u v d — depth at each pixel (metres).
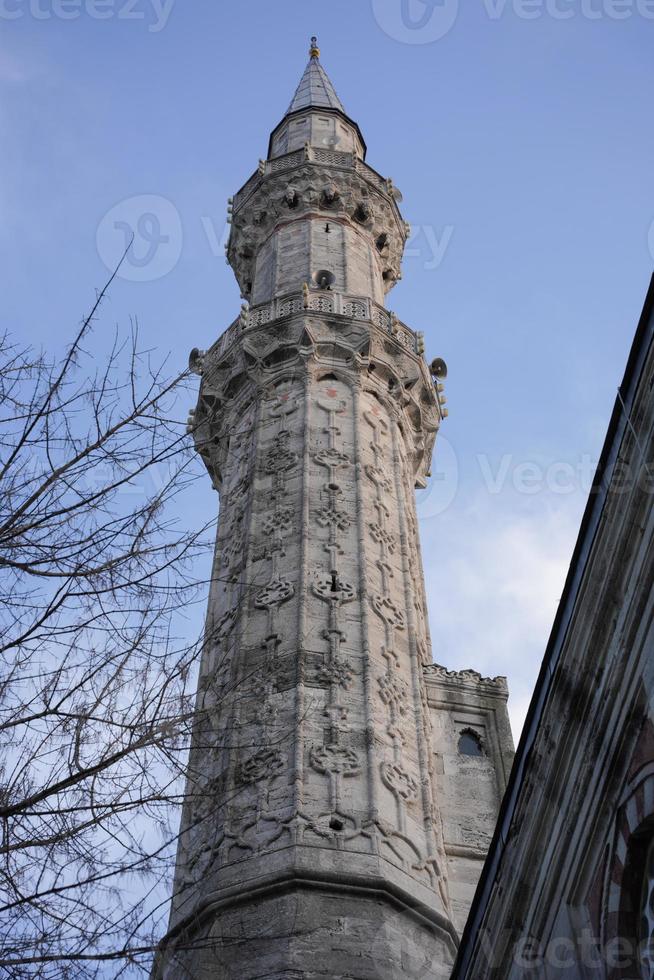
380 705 26.66
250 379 35.94
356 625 28.16
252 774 24.59
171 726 13.30
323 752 24.88
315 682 26.36
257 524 30.94
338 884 22.36
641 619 15.43
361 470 32.56
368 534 30.92
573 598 16.77
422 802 25.47
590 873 15.58
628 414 15.98
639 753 14.95
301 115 50.84
